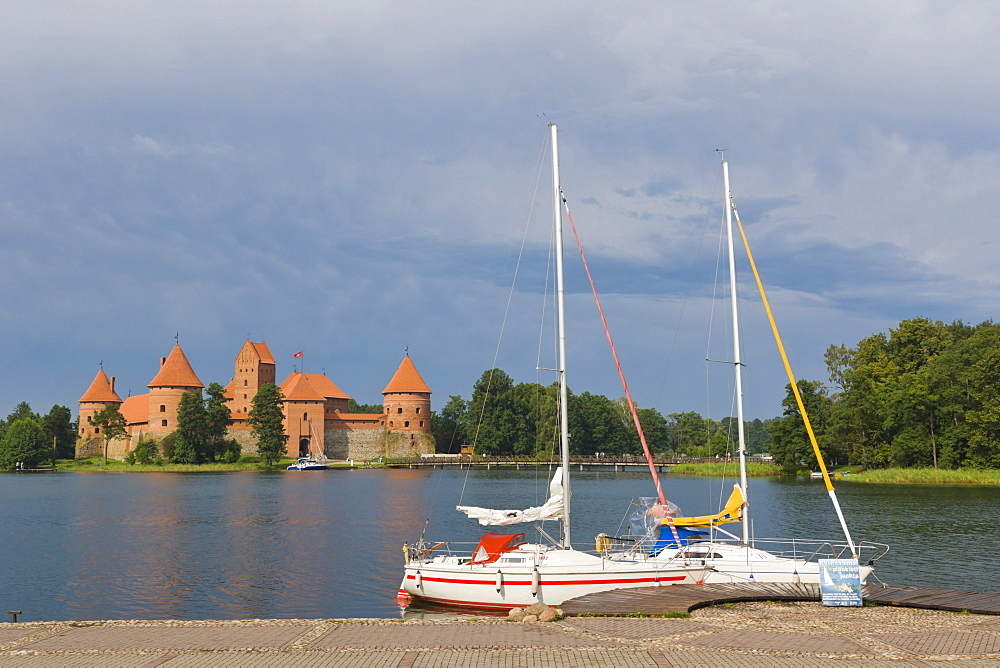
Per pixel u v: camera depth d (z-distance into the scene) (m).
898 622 18.33
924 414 96.25
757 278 32.16
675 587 23.23
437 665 14.50
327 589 32.88
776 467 111.75
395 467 157.50
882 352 114.31
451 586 26.02
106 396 179.88
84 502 76.25
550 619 18.53
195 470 147.12
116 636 17.00
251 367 185.00
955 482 87.12
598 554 29.78
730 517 29.72
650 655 15.13
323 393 184.88
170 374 160.62
